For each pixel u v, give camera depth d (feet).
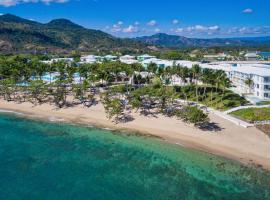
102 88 556.92
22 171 266.36
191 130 350.43
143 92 469.16
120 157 292.81
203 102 453.99
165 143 323.37
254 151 296.10
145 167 271.28
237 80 558.15
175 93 502.79
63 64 625.82
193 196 225.35
